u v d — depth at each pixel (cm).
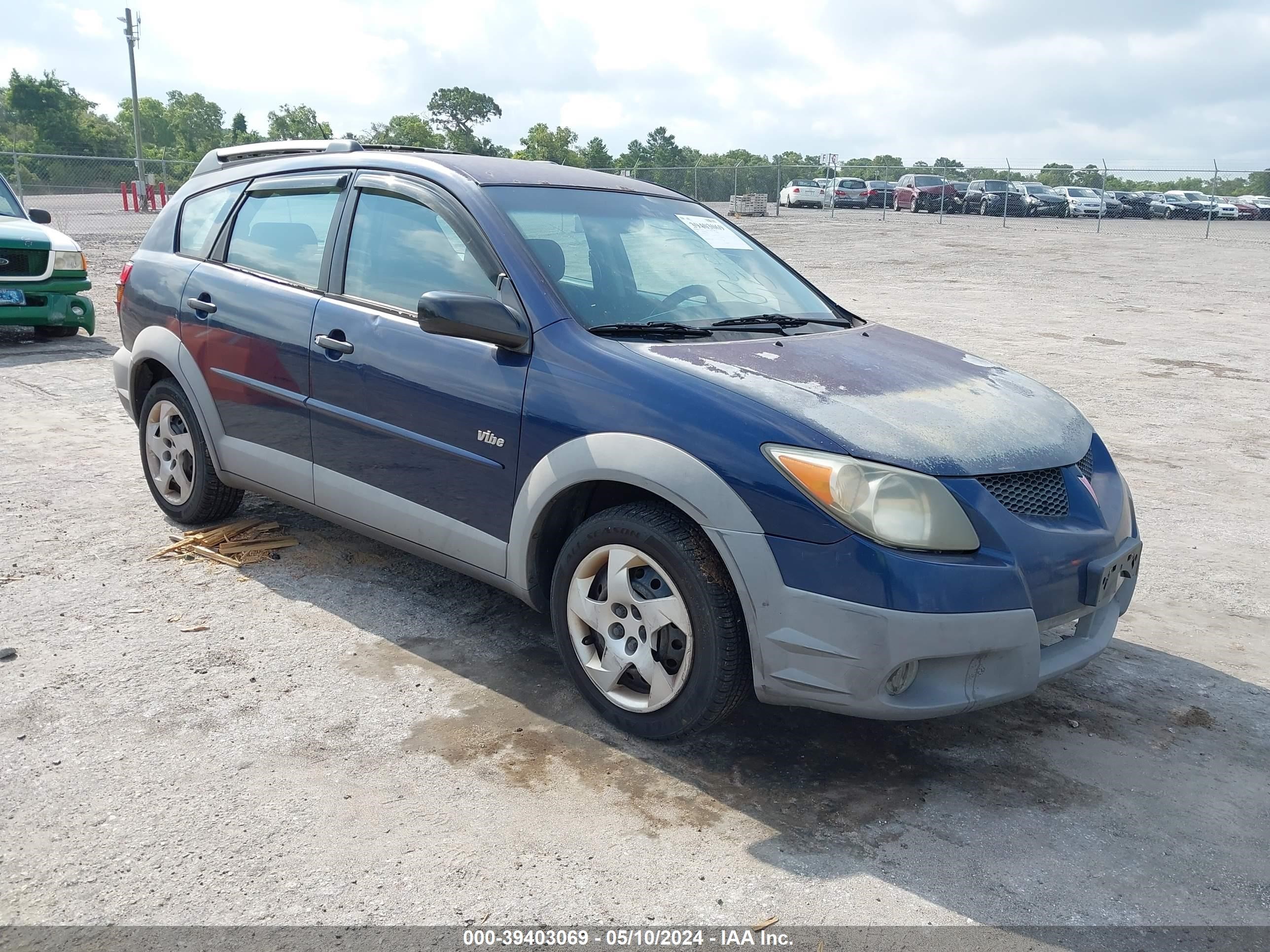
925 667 276
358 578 430
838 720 334
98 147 8381
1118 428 783
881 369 339
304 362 391
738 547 278
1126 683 373
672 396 296
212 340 431
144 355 461
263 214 437
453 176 373
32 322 957
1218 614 443
